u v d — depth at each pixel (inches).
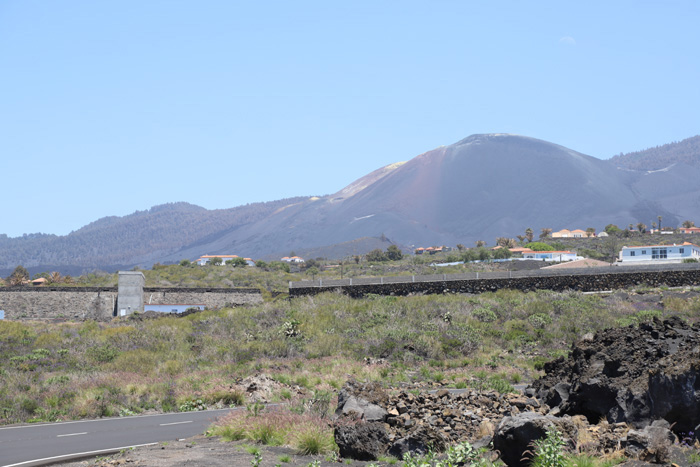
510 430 504.1
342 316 2073.1
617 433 570.6
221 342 1779.0
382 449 590.9
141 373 1397.6
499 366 1502.2
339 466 561.6
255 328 1941.4
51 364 1487.5
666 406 556.7
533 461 480.4
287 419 724.7
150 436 786.2
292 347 1689.2
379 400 732.7
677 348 650.2
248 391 1178.6
